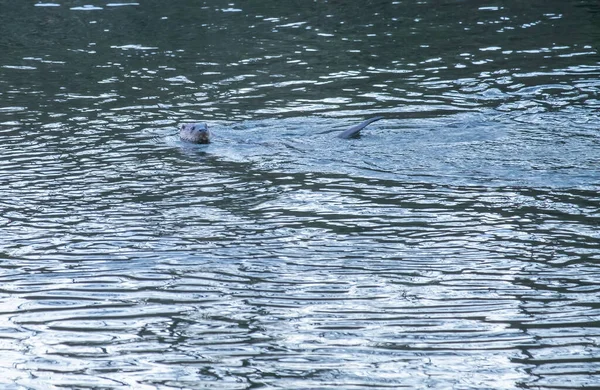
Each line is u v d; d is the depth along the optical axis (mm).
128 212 41531
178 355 28500
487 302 31734
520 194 42562
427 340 29156
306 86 65062
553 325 29875
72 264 35781
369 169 46938
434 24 84562
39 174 47219
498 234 37969
